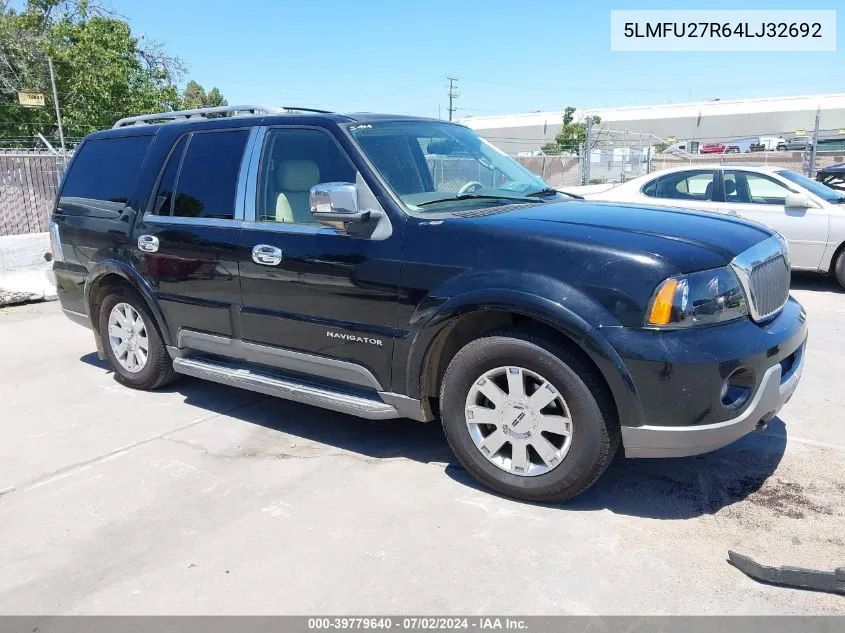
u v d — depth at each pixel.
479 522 3.43
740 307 3.28
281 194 4.25
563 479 3.41
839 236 8.72
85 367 6.19
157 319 5.02
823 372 5.55
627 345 3.12
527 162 22.02
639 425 3.19
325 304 4.00
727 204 9.32
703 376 3.09
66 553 3.28
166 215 4.85
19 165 12.48
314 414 4.95
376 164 3.95
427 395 3.83
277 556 3.20
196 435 4.61
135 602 2.91
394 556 3.17
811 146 22.53
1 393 5.53
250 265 4.30
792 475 3.83
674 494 3.65
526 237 3.42
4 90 23.06
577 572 3.01
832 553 3.09
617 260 3.21
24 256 8.95
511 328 3.46
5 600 2.96
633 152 21.70
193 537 3.38
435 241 3.61
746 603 2.79
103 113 21.84
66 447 4.46
